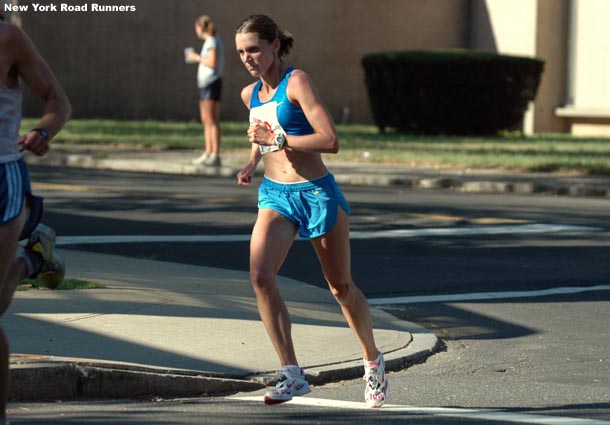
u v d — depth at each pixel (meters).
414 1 51.34
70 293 11.95
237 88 48.78
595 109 46.41
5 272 6.72
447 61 42.56
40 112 45.34
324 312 12.10
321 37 50.19
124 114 47.22
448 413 8.38
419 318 12.44
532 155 32.75
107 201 21.81
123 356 9.38
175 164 28.53
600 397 9.00
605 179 27.30
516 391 9.21
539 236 18.61
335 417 8.20
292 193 8.30
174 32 47.75
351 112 51.00
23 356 8.95
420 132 43.44
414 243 17.66
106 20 46.69
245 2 48.66
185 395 8.87
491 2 50.06
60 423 7.75
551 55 48.31
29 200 6.93
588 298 13.70
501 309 12.98
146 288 12.67
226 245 16.98
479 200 23.80
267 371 9.34
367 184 27.17
